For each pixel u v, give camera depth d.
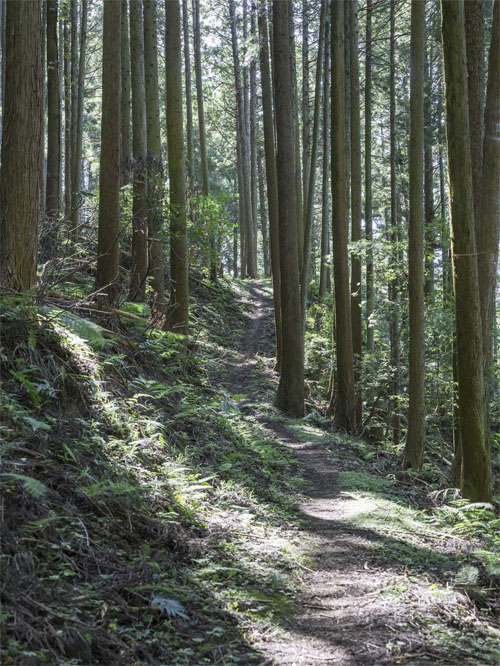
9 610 2.79
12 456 4.26
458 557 5.39
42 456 4.51
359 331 16.02
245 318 27.55
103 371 7.18
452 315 13.66
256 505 6.38
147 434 6.71
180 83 13.59
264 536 5.38
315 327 23.69
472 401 7.54
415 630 3.63
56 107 16.33
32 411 5.01
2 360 5.22
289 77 14.28
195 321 23.03
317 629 3.62
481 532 6.48
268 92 17.59
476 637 3.66
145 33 15.12
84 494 4.31
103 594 3.33
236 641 3.28
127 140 16.97
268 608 3.86
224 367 18.77
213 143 46.38
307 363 20.61
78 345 6.80
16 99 6.18
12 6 6.14
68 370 6.18
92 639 2.86
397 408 15.64
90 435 5.50
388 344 19.86
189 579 3.95
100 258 10.27
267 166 18.58
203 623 3.42
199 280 28.66
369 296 16.06
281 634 3.48
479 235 8.60
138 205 13.72
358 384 15.10
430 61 21.81
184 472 6.30
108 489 4.60
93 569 3.62
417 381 11.14
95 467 4.94
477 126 8.62
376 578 4.60
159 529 4.54
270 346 22.78
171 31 13.42
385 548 5.45
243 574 4.34
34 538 3.53
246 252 40.97
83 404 5.96
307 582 4.51
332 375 16.36
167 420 7.74
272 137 18.11
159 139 15.52
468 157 7.25
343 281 14.51
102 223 10.25
